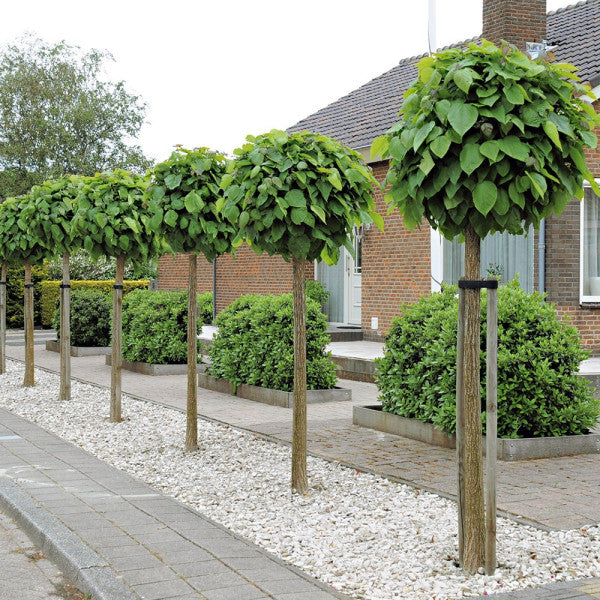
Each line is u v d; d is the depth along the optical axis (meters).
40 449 8.25
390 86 19.19
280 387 10.95
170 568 4.66
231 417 9.90
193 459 7.81
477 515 4.63
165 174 7.66
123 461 7.81
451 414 7.66
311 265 18.48
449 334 7.82
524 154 4.18
